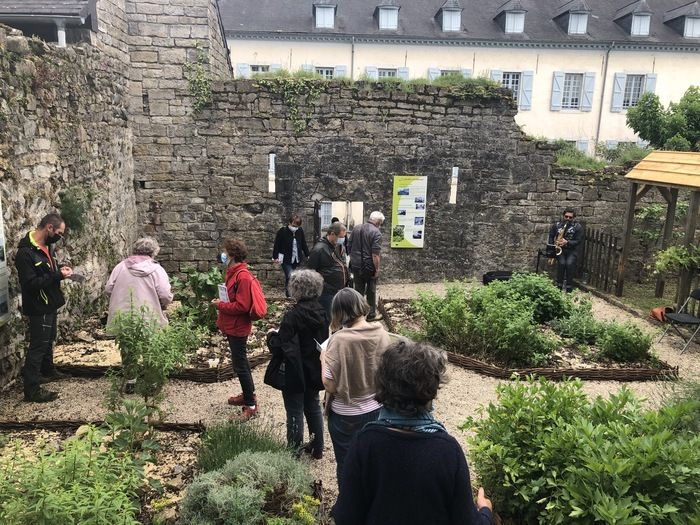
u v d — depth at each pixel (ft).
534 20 94.48
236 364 15.83
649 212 35.78
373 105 33.63
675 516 8.93
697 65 92.89
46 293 16.34
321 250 22.52
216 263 34.30
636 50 91.56
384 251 35.70
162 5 31.07
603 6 99.04
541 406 11.80
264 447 12.82
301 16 90.48
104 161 26.84
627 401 12.00
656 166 31.24
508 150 35.24
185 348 17.89
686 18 92.79
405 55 89.15
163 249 33.94
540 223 36.45
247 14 89.92
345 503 6.36
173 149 32.83
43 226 16.25
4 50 17.06
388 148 34.30
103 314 24.41
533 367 20.62
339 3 93.45
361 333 11.02
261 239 34.47
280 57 88.02
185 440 14.49
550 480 10.19
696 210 26.94
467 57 89.86
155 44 31.48
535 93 91.81
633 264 36.94
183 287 24.81
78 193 22.71
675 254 26.96
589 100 92.53
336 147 33.91
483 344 21.48
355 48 88.43
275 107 33.04
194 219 33.83
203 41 31.78
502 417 11.87
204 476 10.78
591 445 9.93
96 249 25.41
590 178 36.04
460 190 35.42
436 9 93.91
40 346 16.39
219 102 32.63
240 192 33.81
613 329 22.53
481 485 11.78
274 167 33.76
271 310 26.63
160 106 32.19
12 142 17.35
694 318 23.62
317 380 13.19
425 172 34.86
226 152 33.24
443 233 35.86
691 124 57.67
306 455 14.16
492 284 26.76
